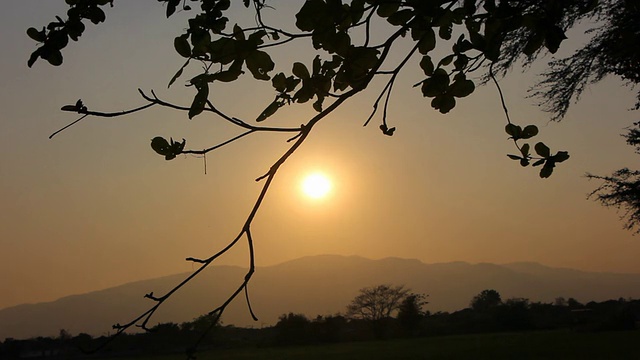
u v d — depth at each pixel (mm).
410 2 2668
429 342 90375
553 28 2895
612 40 7773
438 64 2943
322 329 105750
